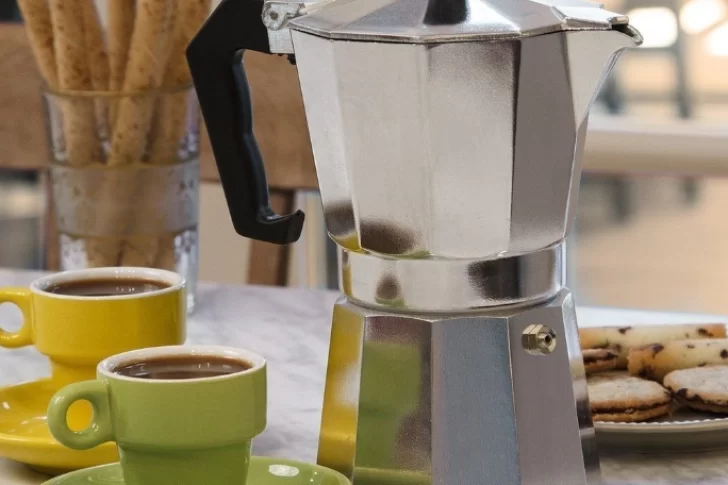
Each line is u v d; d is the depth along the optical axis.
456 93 0.66
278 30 0.76
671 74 3.91
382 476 0.73
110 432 0.70
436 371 0.71
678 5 3.90
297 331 1.22
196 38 0.80
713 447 0.86
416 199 0.69
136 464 0.70
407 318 0.71
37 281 0.91
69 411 0.86
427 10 0.67
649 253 4.32
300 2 0.75
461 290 0.70
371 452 0.74
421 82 0.66
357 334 0.74
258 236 0.83
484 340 0.71
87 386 0.69
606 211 4.44
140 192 1.22
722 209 4.53
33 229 3.66
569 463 0.74
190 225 1.27
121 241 1.23
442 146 0.67
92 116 1.20
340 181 0.72
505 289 0.71
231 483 0.71
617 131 1.95
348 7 0.70
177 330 0.89
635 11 3.90
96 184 1.21
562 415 0.74
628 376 0.97
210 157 1.69
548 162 0.70
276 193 1.64
